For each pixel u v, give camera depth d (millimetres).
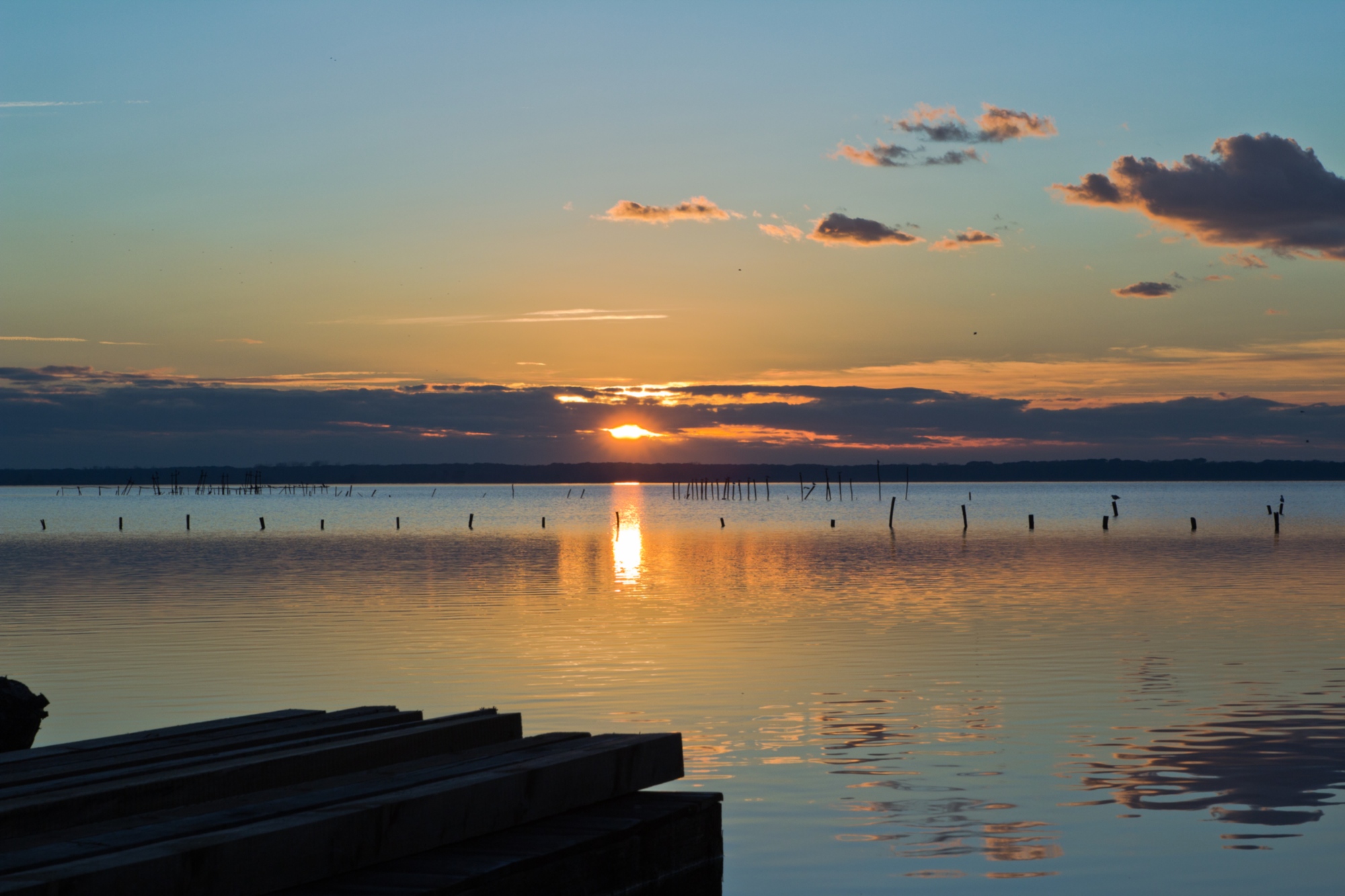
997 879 11242
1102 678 22188
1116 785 14422
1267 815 13156
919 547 70125
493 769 5930
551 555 64938
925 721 18297
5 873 4086
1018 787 14383
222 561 59969
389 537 88562
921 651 25891
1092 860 11727
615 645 27203
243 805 5633
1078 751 16203
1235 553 62531
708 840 6625
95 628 31000
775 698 20312
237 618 33375
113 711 19750
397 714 8570
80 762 6613
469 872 5039
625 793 6574
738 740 17062
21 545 76500
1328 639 27641
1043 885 11062
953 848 12164
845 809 13516
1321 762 15430
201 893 4297
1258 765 15320
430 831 5230
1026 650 26047
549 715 19125
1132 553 63188
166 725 18609
